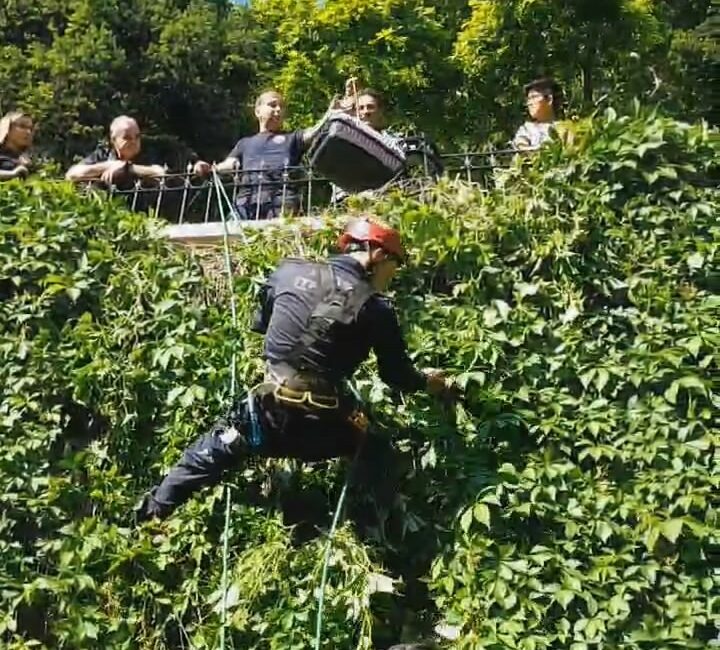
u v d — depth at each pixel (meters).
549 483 4.64
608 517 4.56
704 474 4.55
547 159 5.28
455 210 5.26
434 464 4.75
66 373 5.24
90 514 4.98
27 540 4.92
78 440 5.22
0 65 18.67
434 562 4.59
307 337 4.39
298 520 4.85
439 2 17.72
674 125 5.23
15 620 4.69
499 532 4.60
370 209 5.37
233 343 5.12
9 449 5.05
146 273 5.45
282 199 6.23
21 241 5.54
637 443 4.68
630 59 15.46
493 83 15.87
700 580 4.44
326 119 5.80
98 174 6.61
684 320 4.88
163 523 4.89
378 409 4.90
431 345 4.96
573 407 4.80
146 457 5.11
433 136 16.09
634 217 5.12
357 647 4.43
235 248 5.61
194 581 4.76
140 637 4.73
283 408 4.37
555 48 15.27
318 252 5.34
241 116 20.14
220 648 4.44
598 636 4.35
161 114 19.69
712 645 4.33
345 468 4.89
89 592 4.77
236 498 4.91
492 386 4.88
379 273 4.51
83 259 5.50
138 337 5.29
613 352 4.91
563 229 5.11
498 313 4.98
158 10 19.91
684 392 4.74
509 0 15.16
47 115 18.52
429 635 4.59
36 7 19.81
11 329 5.39
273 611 4.51
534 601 4.43
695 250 5.03
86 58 18.86
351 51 15.93
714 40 13.48
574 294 5.00
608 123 5.27
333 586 4.53
